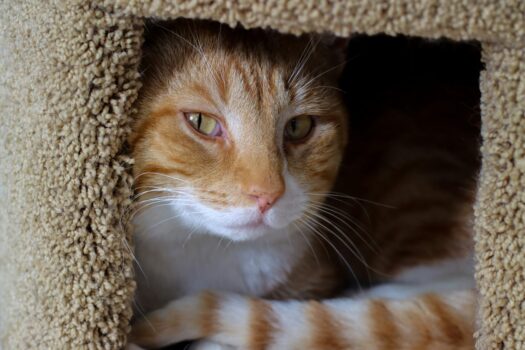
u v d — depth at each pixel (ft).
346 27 1.40
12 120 1.55
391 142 1.97
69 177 1.48
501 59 1.39
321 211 1.84
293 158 1.69
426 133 1.95
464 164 1.90
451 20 1.36
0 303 1.67
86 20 1.44
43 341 1.53
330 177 1.76
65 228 1.49
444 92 1.97
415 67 2.02
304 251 1.83
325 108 1.72
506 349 1.44
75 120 1.47
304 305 1.69
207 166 1.59
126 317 1.53
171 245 1.72
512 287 1.42
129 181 1.52
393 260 1.94
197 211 1.61
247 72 1.61
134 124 1.56
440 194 1.90
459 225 1.87
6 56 1.56
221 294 1.71
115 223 1.51
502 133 1.40
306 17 1.39
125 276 1.52
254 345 1.65
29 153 1.51
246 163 1.57
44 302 1.52
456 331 1.63
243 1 1.40
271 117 1.61
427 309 1.66
